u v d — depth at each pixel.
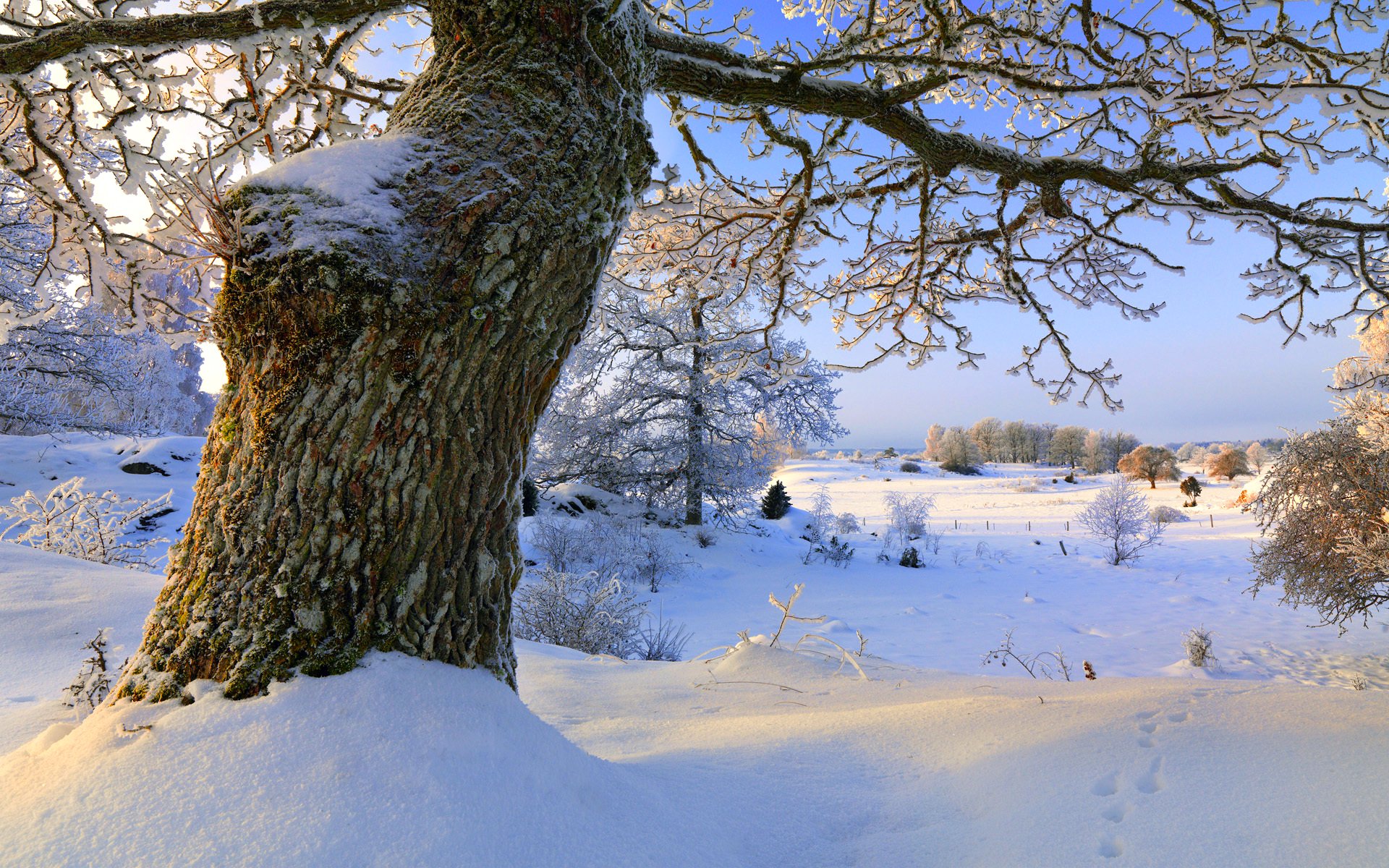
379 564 1.89
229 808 1.44
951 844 1.77
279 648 1.80
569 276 2.18
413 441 1.92
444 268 1.97
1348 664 9.56
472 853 1.43
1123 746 2.11
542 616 7.53
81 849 1.32
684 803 1.96
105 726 1.70
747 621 12.34
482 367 2.02
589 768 1.91
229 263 2.02
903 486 51.91
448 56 2.31
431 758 1.63
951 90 4.92
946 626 12.06
